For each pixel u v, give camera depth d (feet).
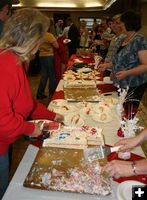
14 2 12.21
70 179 3.88
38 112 5.77
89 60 15.28
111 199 3.65
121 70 8.50
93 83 9.29
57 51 15.80
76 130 5.41
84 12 39.93
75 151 4.59
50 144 4.89
